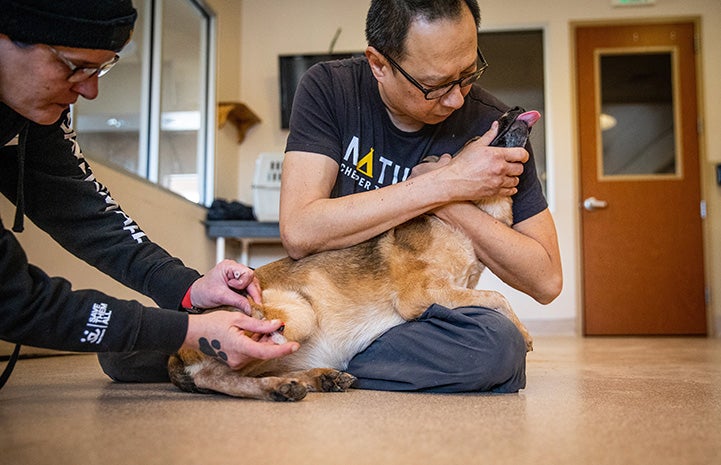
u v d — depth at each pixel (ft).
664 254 19.81
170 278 5.40
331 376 5.68
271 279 6.33
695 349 13.65
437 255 6.33
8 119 4.31
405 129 6.56
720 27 19.95
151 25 14.40
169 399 5.04
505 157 5.82
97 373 7.47
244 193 20.31
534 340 17.30
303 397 4.97
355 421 4.07
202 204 17.53
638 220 19.90
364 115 6.58
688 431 3.87
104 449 3.29
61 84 3.93
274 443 3.42
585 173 20.06
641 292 19.75
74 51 3.79
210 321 4.55
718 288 19.62
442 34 5.43
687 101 20.03
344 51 20.43
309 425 3.92
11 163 5.18
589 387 6.23
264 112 20.49
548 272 6.32
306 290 6.23
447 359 5.57
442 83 5.68
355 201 5.90
